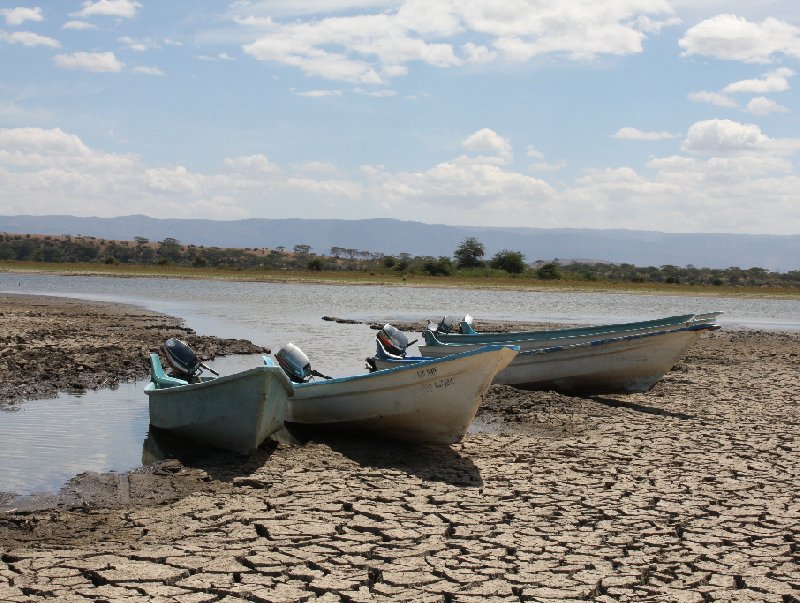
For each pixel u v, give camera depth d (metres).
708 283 108.81
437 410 12.07
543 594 6.79
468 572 7.22
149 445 12.13
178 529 8.20
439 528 8.39
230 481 10.09
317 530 8.20
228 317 39.00
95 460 11.25
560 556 7.69
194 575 6.98
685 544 8.12
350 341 28.34
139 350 22.80
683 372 21.88
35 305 39.81
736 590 7.01
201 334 30.55
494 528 8.46
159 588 6.69
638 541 8.18
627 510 9.18
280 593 6.66
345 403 12.69
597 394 18.08
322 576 7.04
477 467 11.11
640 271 143.88
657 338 17.28
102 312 37.84
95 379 18.03
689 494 9.89
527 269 108.44
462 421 12.09
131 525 8.33
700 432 13.75
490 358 11.57
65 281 72.44
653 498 9.68
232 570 7.11
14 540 7.82
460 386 11.82
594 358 17.66
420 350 19.12
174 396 12.23
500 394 17.17
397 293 66.25
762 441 13.05
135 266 107.81
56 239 173.38
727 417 15.26
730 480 10.57
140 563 7.24
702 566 7.54
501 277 94.88
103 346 23.17
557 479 10.48
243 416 11.33
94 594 6.54
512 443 12.75
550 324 37.66
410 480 10.27
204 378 13.88
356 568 7.25
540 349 17.92
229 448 11.68
